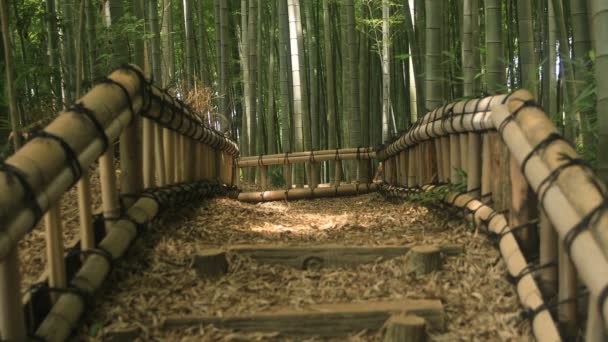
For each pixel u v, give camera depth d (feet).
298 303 7.94
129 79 8.70
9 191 5.04
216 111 24.57
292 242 10.62
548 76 15.80
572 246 5.19
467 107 10.53
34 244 8.52
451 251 9.43
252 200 21.39
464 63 13.67
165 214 11.05
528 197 8.16
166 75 24.08
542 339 6.14
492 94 10.52
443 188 11.94
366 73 25.48
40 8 18.47
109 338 6.86
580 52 9.67
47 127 6.45
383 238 10.87
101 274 7.42
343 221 13.69
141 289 8.02
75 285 6.94
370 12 27.96
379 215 14.05
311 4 28.04
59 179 6.06
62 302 6.61
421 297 8.09
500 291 7.86
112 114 7.73
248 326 7.46
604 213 4.99
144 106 9.52
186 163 13.67
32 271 7.60
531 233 8.16
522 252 8.16
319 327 7.49
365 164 22.44
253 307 7.78
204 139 15.17
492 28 11.46
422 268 8.84
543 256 7.27
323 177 34.55
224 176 20.18
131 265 8.60
